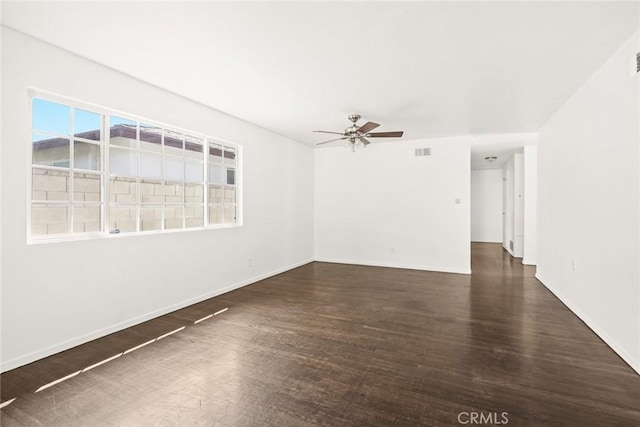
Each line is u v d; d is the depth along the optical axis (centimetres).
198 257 395
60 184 269
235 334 297
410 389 207
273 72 303
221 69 296
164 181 365
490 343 276
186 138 397
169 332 301
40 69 245
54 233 264
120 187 319
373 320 333
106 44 251
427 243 598
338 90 349
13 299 232
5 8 203
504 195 879
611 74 268
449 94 360
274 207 552
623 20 216
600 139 289
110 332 296
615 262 261
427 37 240
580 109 336
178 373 228
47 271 251
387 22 220
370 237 645
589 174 313
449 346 270
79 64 270
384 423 175
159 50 260
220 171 444
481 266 625
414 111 421
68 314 265
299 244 635
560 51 261
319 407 189
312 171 684
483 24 222
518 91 349
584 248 324
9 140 229
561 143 397
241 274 471
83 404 192
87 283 278
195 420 178
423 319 335
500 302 393
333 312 359
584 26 224
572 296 358
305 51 262
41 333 247
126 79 307
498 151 704
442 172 585
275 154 552
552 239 433
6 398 198
